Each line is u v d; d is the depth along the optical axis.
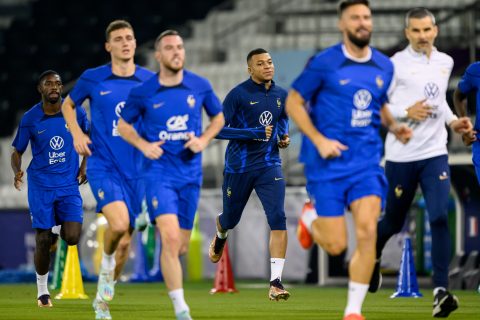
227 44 73.25
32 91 78.81
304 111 20.44
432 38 23.67
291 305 30.64
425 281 45.44
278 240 30.38
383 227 25.59
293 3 71.81
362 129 20.62
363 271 20.31
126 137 21.41
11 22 82.94
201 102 21.75
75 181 29.97
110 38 23.80
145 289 42.81
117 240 23.42
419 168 24.06
